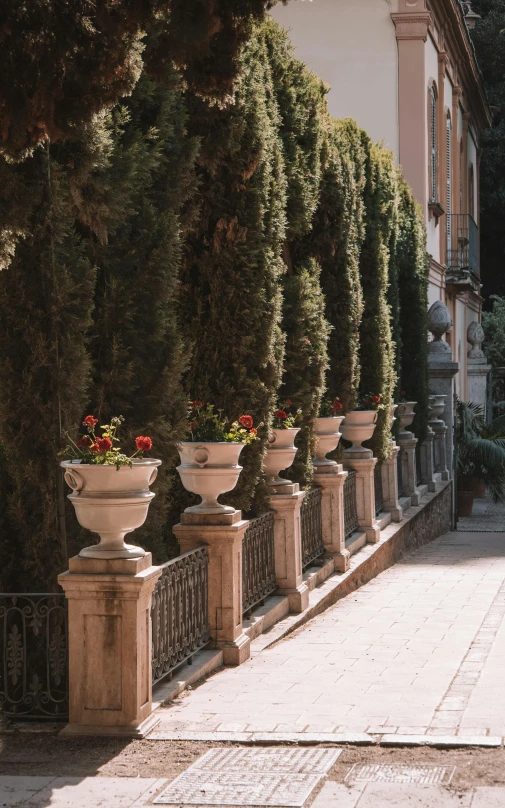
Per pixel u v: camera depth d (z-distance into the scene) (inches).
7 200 244.1
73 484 236.7
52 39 208.8
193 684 287.4
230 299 351.3
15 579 266.1
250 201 349.7
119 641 238.2
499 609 422.9
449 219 1157.7
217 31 207.6
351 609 431.5
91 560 239.8
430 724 239.0
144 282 278.5
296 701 265.4
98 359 275.1
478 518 901.8
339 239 505.0
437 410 842.2
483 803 188.2
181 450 316.8
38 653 259.8
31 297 256.7
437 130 1025.5
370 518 571.8
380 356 600.7
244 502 355.6
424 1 891.4
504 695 268.7
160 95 286.5
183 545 315.9
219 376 353.4
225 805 191.8
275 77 409.1
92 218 262.4
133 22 208.8
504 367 1387.8
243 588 353.1
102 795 199.6
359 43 901.8
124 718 237.8
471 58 1219.2
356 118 903.7
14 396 258.4
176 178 297.0
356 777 204.4
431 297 1031.0
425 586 500.1
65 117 219.0
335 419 480.7
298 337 423.8
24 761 221.6
